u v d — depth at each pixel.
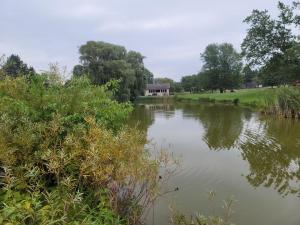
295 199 8.10
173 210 6.47
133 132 5.82
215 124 22.89
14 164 4.45
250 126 21.31
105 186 4.98
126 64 44.81
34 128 4.98
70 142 4.64
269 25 44.75
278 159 12.10
